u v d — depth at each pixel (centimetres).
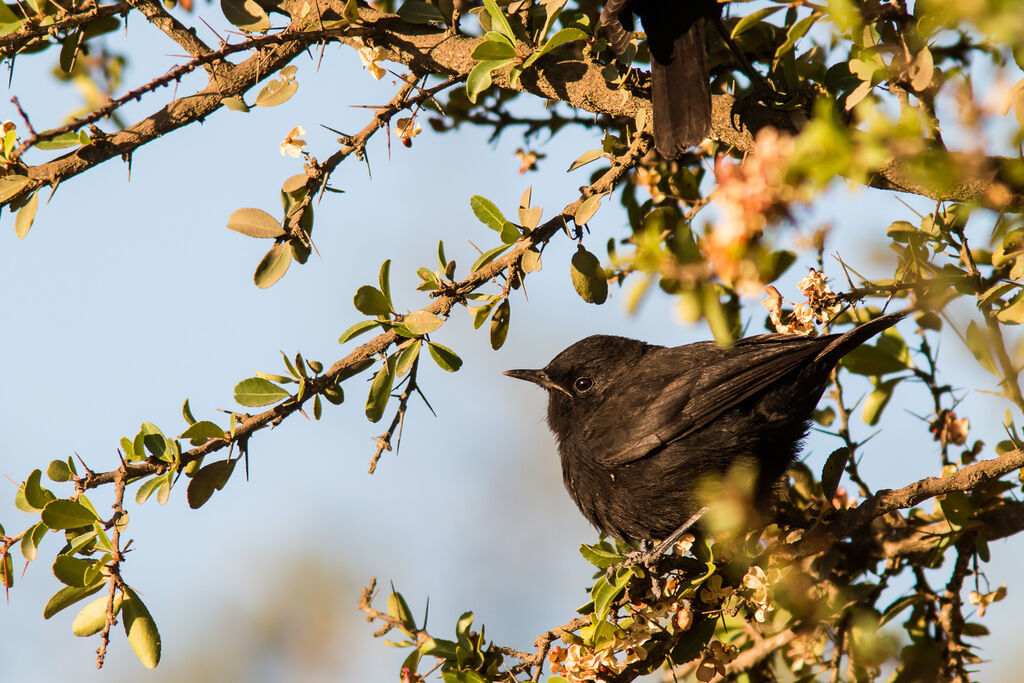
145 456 824
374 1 1116
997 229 647
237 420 840
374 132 902
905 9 736
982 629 935
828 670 982
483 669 820
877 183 814
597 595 795
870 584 945
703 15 873
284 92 894
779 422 1047
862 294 883
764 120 886
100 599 790
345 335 836
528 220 849
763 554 869
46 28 944
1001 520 891
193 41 992
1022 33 477
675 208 1071
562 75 958
